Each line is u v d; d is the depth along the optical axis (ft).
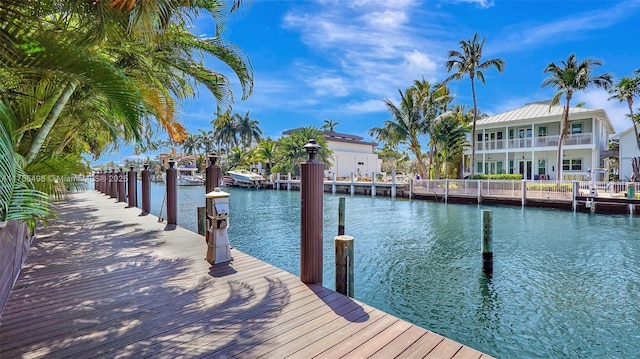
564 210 47.11
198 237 18.11
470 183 57.62
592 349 12.05
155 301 9.37
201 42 14.29
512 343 12.49
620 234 31.32
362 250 25.71
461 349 6.92
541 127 77.56
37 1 7.62
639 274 19.60
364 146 134.62
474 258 23.34
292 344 7.06
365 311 8.79
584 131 71.92
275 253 25.50
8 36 7.02
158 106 15.11
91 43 8.91
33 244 16.34
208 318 8.29
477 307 15.44
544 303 15.75
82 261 13.41
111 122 18.52
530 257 23.48
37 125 11.00
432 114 77.51
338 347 6.95
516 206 51.85
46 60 7.37
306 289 10.40
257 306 9.05
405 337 7.39
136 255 14.35
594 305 15.46
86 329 7.63
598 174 67.51
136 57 14.05
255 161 123.34
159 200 70.69
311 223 10.91
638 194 44.16
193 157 177.37
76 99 13.39
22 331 7.48
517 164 80.59
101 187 56.95
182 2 9.45
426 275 19.79
